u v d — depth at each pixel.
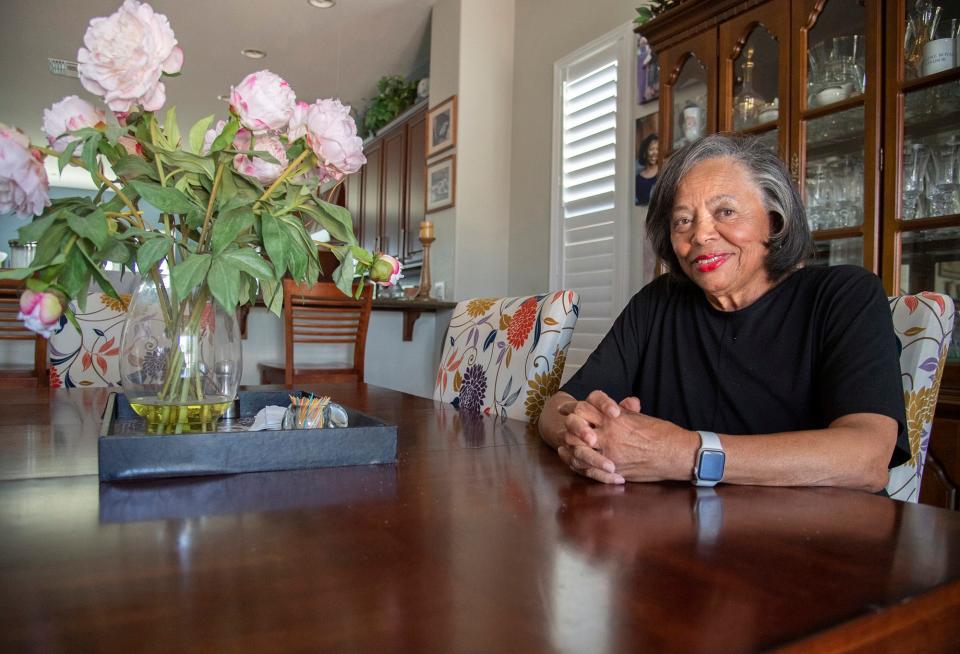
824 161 2.16
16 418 1.23
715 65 2.49
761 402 1.15
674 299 1.36
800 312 1.16
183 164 0.79
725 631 0.40
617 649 0.38
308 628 0.40
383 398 1.69
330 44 4.87
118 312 2.02
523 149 4.11
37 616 0.41
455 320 1.93
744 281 1.18
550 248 3.83
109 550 0.54
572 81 3.71
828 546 0.58
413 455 0.99
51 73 5.38
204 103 6.03
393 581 0.48
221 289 0.75
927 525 0.65
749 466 0.81
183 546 0.55
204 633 0.39
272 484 0.77
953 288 1.81
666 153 2.69
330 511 0.67
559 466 0.92
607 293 3.46
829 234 2.12
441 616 0.42
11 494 0.71
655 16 2.79
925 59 1.90
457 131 4.05
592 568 0.51
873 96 2.00
